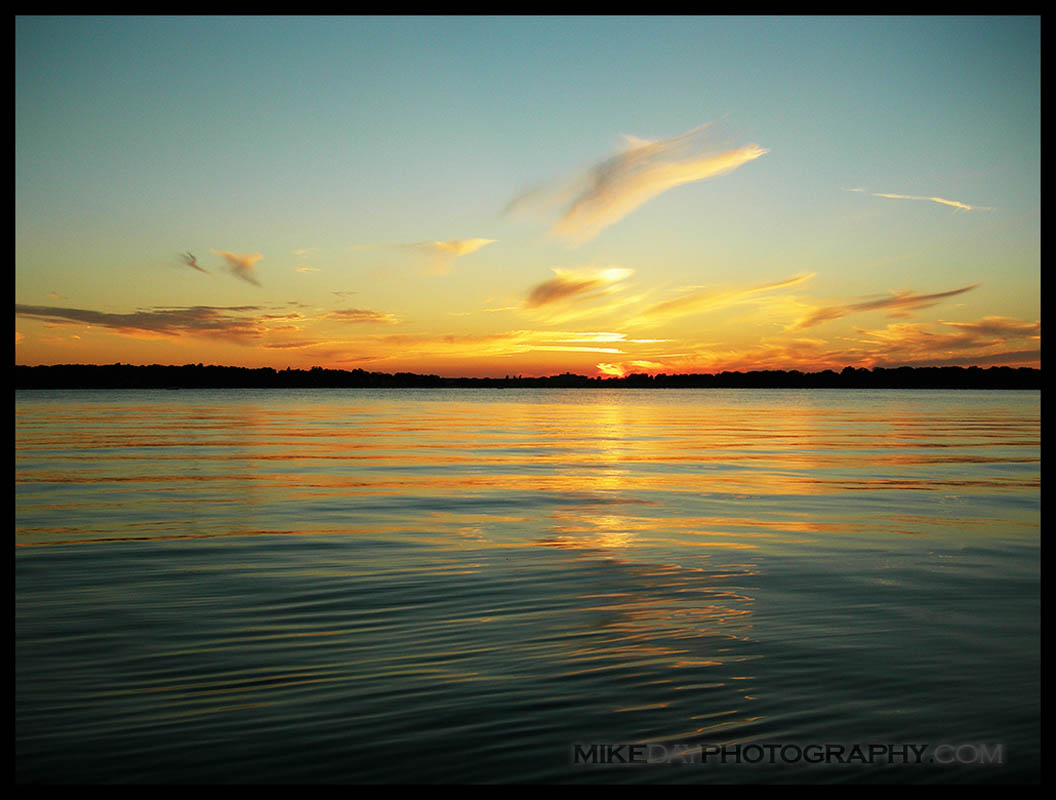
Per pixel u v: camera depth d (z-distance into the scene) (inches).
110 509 728.3
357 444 1526.8
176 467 1090.7
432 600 418.3
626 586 446.9
